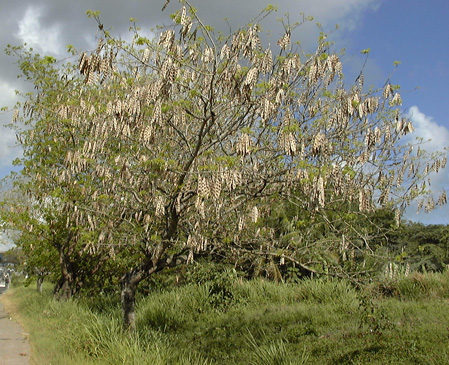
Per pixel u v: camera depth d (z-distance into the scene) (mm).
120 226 9234
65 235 14102
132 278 9336
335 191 7023
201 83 8289
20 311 16609
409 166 7656
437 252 21062
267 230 8570
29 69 11609
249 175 7574
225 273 15117
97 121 7688
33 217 13211
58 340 9328
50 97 11469
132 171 7965
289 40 6996
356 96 7035
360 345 8359
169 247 8859
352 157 7641
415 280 12188
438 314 9867
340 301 12352
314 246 7832
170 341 10266
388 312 10070
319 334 9695
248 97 6902
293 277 15688
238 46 6961
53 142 11547
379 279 7734
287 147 6145
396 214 7539
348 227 7875
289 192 7684
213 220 8055
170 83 6711
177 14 6699
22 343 10023
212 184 6398
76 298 15531
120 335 8578
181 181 7535
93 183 10211
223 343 9969
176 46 7000
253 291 14523
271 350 8039
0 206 13664
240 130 7656
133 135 7957
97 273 16000
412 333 8602
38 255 15227
